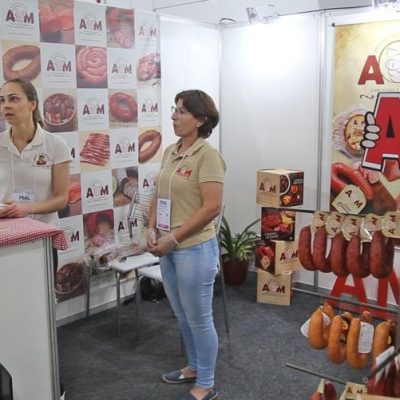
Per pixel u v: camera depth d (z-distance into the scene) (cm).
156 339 325
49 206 236
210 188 227
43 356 182
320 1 372
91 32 336
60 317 349
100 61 345
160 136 395
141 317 359
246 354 305
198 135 238
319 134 388
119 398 260
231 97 441
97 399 258
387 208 356
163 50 388
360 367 198
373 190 362
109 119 356
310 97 390
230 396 261
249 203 444
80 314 360
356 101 362
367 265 210
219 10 432
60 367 290
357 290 355
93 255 346
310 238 227
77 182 343
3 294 169
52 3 313
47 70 316
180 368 288
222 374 282
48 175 240
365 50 353
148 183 391
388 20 339
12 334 173
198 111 230
